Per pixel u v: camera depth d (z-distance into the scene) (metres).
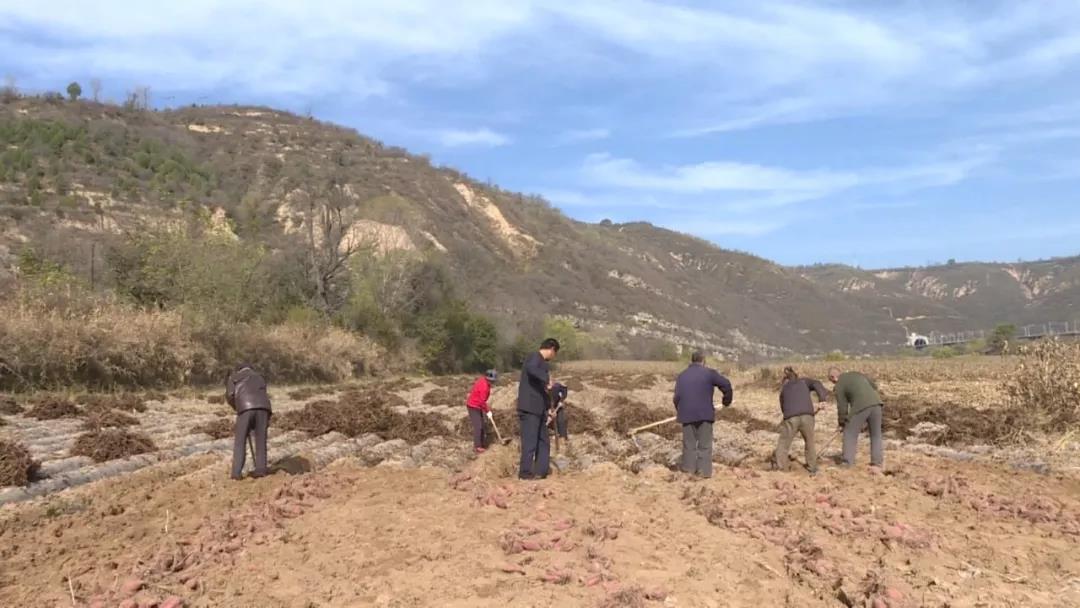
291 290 43.03
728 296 143.50
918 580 6.78
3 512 9.14
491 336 52.69
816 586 6.65
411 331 47.84
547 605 5.98
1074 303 169.62
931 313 174.12
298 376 33.09
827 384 31.88
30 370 20.31
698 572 6.86
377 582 6.59
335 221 51.41
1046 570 7.23
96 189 59.00
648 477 11.50
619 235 150.12
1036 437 15.59
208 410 20.70
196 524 8.84
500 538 7.76
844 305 168.75
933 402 21.94
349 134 110.44
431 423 16.70
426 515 8.85
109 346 22.77
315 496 10.18
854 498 10.05
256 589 6.48
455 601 6.10
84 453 12.52
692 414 11.48
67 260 34.50
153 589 6.39
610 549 7.45
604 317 96.69
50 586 6.61
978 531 8.59
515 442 15.77
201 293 31.31
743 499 9.86
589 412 19.70
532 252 107.25
